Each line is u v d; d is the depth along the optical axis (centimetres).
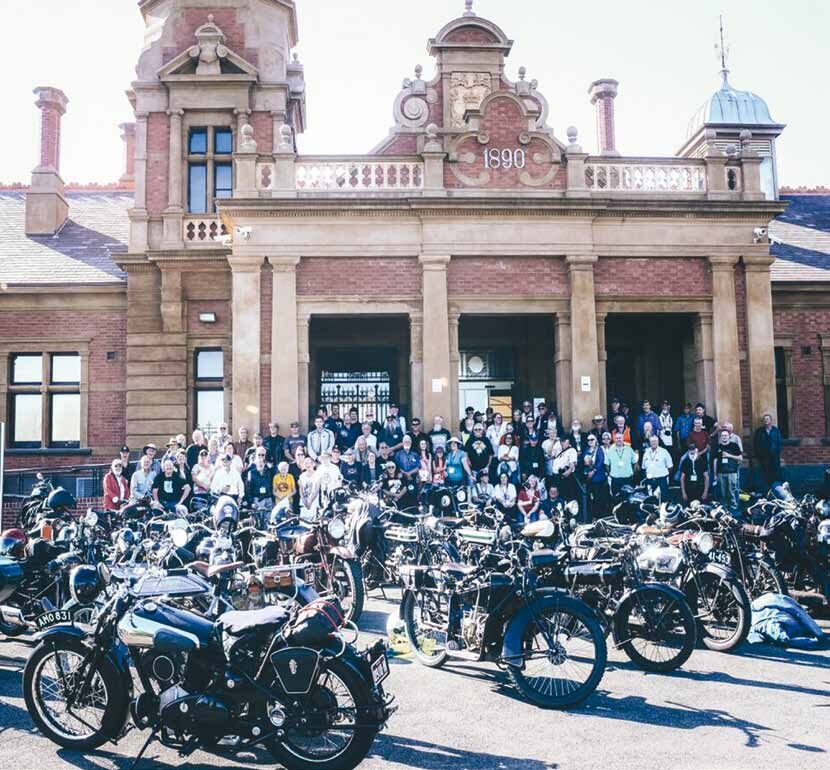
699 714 598
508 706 623
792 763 501
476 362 2006
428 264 1583
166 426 1781
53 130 2183
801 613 822
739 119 2498
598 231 1625
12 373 1902
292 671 488
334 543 911
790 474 1891
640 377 1991
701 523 930
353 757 488
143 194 1859
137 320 1809
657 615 718
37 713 548
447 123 1898
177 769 509
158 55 1917
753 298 1647
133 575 612
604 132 2403
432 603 744
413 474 1394
